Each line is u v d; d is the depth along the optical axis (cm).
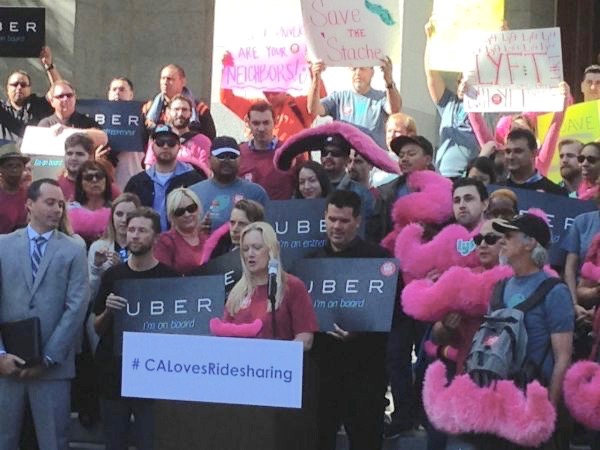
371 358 934
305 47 1211
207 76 1468
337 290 927
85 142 1114
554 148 1167
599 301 923
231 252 955
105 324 959
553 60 1134
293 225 990
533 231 840
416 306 874
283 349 790
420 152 1034
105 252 1013
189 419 801
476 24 1160
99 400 1030
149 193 1089
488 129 1211
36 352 950
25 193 1102
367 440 937
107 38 1466
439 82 1213
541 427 814
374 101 1199
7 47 1261
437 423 834
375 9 1153
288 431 802
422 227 967
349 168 1062
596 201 1005
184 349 801
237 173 1058
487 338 831
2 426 963
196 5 1466
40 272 967
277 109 1223
